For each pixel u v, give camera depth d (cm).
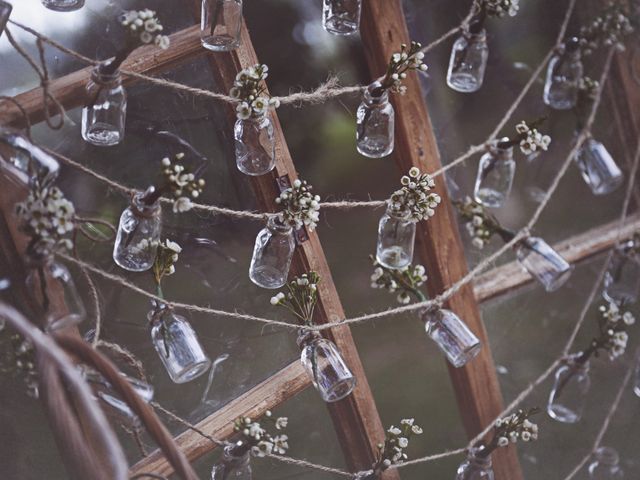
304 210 210
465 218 237
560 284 235
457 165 238
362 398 227
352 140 229
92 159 210
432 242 232
